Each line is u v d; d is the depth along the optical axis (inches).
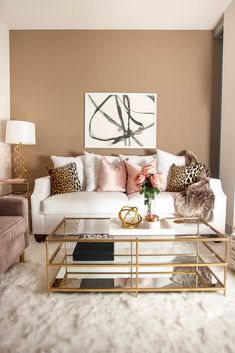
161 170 127.6
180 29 141.1
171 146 146.1
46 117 143.9
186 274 72.2
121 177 122.3
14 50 141.3
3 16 127.5
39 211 107.0
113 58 142.0
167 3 116.2
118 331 51.8
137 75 142.7
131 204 105.7
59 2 114.7
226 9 121.6
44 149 145.3
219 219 105.7
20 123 124.9
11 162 145.2
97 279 69.4
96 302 62.1
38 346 47.8
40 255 91.5
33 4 116.3
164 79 143.2
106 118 143.4
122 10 121.9
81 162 133.1
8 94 141.1
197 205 101.8
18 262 85.4
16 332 51.6
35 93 143.0
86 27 139.2
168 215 105.8
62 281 68.3
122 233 70.1
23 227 83.0
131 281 68.2
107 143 144.3
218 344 48.3
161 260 73.5
